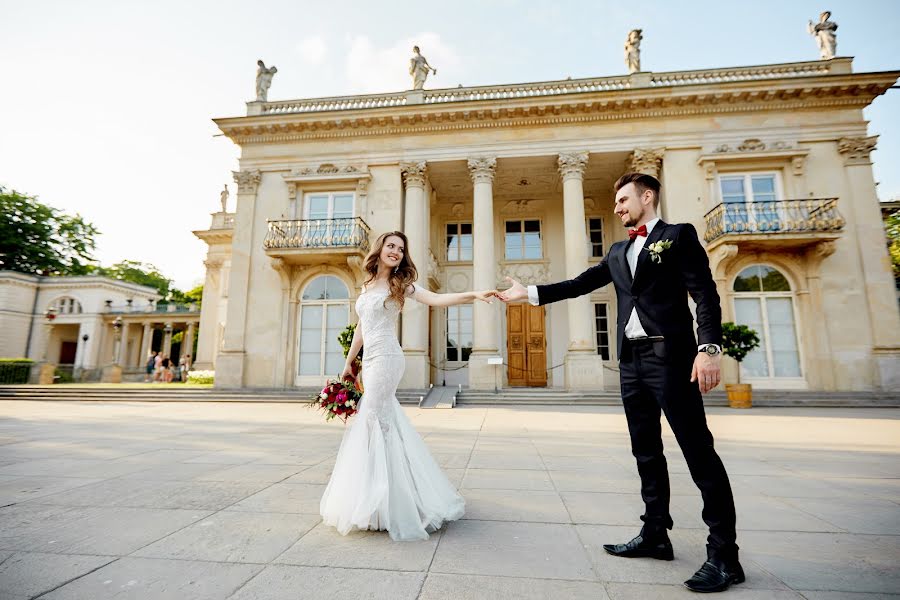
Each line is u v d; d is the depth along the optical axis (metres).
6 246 37.09
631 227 2.42
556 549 2.20
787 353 13.31
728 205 13.71
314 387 14.45
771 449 5.39
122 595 1.70
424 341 14.45
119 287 39.19
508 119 15.08
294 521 2.61
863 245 13.23
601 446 5.50
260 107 16.34
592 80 15.17
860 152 13.66
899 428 7.34
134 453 4.89
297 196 15.75
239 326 14.92
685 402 2.01
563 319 17.28
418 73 16.08
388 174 15.52
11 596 1.67
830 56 14.62
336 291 15.34
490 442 5.82
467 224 18.83
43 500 3.03
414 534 2.32
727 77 14.83
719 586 1.76
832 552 2.20
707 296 2.02
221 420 8.27
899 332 12.70
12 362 21.36
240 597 1.69
